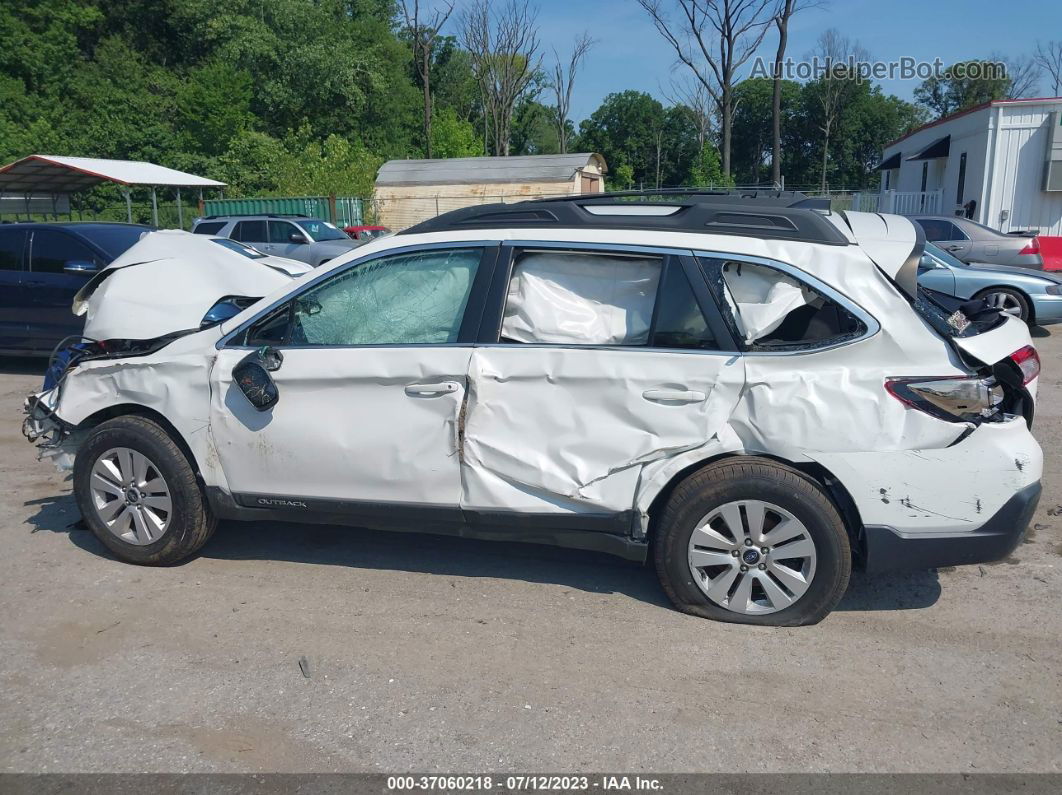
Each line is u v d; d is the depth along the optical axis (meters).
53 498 5.74
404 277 4.20
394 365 4.04
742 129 56.94
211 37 41.44
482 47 53.69
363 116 44.78
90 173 21.42
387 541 5.00
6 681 3.53
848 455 3.64
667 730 3.17
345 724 3.23
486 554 4.79
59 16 39.34
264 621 4.03
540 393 3.91
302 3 40.56
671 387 3.78
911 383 3.62
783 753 3.04
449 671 3.59
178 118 38.91
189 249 5.33
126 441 4.46
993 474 3.57
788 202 4.60
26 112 36.12
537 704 3.35
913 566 3.70
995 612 4.06
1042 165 19.14
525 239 4.07
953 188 22.22
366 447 4.11
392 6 49.75
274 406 4.22
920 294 4.64
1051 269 16.47
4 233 9.68
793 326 3.80
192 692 3.44
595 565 4.62
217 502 4.43
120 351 4.90
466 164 32.47
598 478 3.87
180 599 4.25
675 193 4.85
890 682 3.47
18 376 10.05
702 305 3.82
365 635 3.89
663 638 3.82
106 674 3.58
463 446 3.98
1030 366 4.44
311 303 4.32
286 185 32.91
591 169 32.22
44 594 4.31
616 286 3.99
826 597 3.78
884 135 54.56
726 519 3.80
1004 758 3.00
